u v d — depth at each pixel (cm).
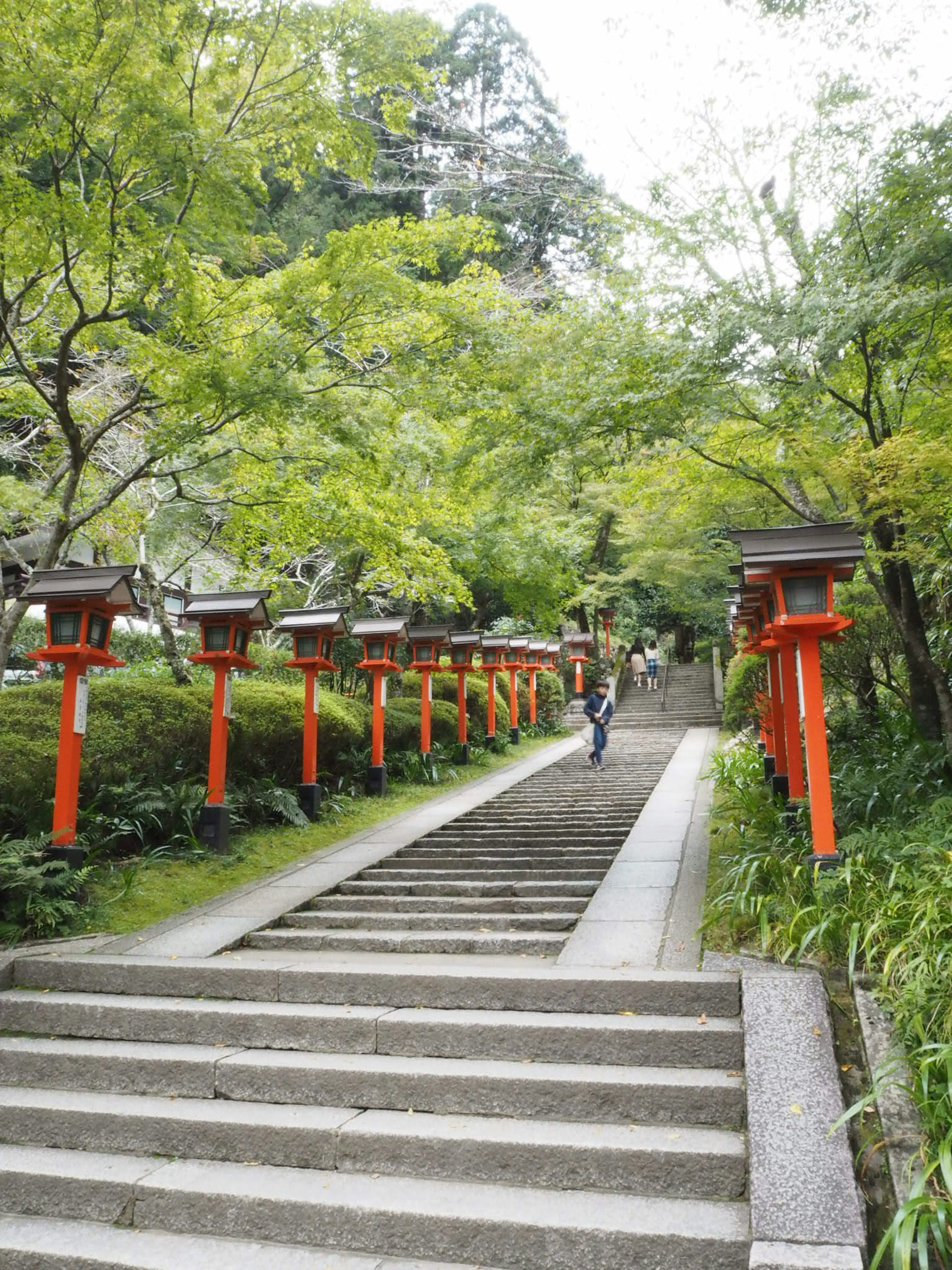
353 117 714
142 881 687
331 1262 306
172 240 641
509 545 1717
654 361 652
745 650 921
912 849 466
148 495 1099
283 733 960
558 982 429
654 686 2536
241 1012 440
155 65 647
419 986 450
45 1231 338
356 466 875
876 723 862
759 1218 280
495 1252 301
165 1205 339
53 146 620
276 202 2130
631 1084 353
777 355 587
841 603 957
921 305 535
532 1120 358
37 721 739
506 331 745
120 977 500
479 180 1455
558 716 2128
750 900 484
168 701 833
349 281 707
